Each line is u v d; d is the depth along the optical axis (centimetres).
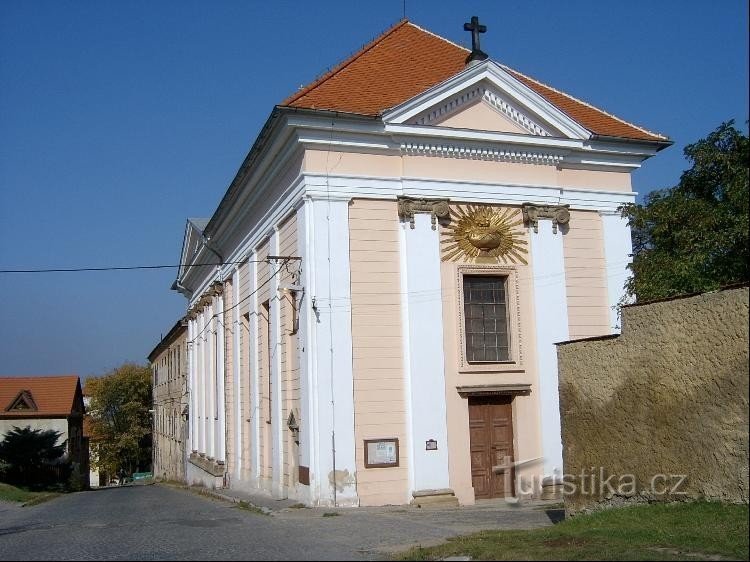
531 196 2162
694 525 1010
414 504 1897
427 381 1977
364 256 1986
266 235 2394
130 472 7825
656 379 1157
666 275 1612
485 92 2131
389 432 1934
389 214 2027
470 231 2086
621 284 2225
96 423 7575
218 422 3322
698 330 1091
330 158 1992
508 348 2105
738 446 1027
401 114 2014
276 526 1497
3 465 4206
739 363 1027
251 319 2644
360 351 1945
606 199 2264
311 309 1923
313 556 1054
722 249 1527
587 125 2366
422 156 2067
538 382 2094
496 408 2078
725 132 1619
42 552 1203
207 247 3366
